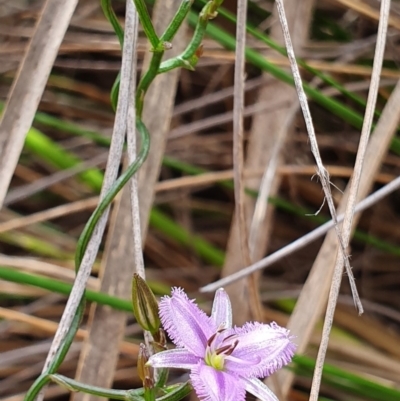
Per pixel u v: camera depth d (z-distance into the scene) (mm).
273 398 358
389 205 604
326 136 591
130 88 408
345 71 517
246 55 469
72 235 594
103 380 430
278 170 497
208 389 354
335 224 389
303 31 504
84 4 567
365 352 508
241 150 436
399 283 599
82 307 404
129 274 434
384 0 403
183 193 608
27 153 589
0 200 415
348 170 531
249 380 361
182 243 572
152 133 440
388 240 603
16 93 416
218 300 370
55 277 497
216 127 635
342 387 471
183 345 361
